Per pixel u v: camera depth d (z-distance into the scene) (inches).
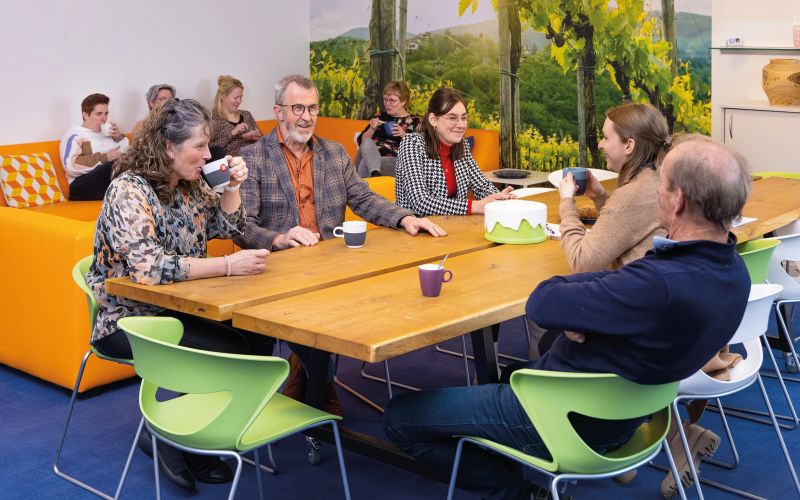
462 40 292.4
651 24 250.8
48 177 254.1
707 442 116.4
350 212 197.8
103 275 117.3
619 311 79.0
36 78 264.7
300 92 140.6
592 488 122.0
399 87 281.6
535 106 279.0
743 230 130.7
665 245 78.3
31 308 157.0
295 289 104.9
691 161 78.5
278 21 326.3
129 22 284.8
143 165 113.6
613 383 81.6
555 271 112.8
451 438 97.0
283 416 97.8
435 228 135.7
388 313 95.0
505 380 110.8
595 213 142.9
